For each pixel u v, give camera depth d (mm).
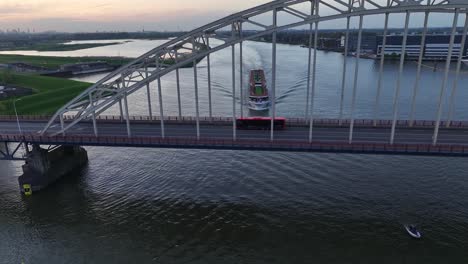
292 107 121250
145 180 64688
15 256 44094
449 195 56156
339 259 42562
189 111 120625
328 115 110312
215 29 57156
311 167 67938
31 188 59906
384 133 61812
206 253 44250
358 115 110125
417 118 106250
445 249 43656
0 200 58094
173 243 46312
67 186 62938
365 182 61188
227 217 51906
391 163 69125
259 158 73188
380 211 52094
